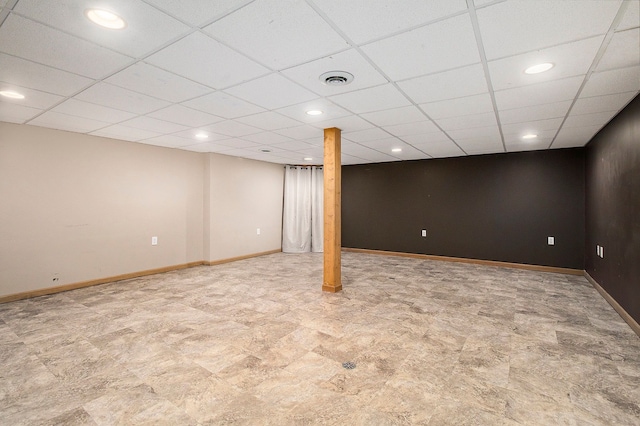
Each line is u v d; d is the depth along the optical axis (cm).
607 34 185
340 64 228
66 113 353
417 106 325
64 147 443
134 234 525
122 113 353
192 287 465
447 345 277
